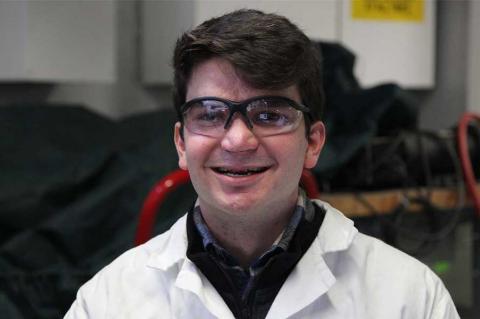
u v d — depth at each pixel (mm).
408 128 2066
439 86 2775
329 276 899
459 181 2035
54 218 1696
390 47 2566
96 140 2025
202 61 839
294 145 851
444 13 2738
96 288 998
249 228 904
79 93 2451
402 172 1949
